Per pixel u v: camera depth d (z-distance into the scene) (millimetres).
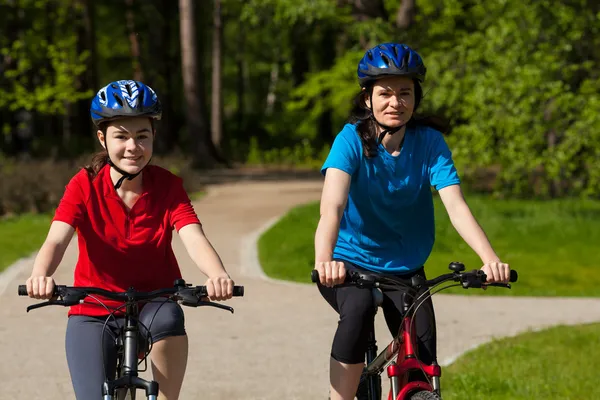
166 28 52875
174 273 4516
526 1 23219
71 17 37844
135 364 3992
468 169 24734
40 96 34719
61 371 7855
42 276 3945
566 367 7945
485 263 4234
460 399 6906
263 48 72312
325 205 4438
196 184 29844
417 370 4277
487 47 24188
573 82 23562
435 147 4691
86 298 4305
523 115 22344
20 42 34875
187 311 10602
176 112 60156
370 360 4730
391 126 4508
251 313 10492
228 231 18469
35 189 23234
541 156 22688
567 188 27250
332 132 66812
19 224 20547
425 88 24969
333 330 9578
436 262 16062
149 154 4301
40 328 9562
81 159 25078
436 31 31141
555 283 14867
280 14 31594
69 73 36406
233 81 78000
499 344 8883
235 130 67500
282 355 8453
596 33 23469
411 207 4695
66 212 4301
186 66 45406
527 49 23109
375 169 4602
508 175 24016
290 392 7207
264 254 15469
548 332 9523
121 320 4312
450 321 10391
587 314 10984
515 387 7234
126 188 4383
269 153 56594
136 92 4215
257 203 25016
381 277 4195
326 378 7645
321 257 4215
